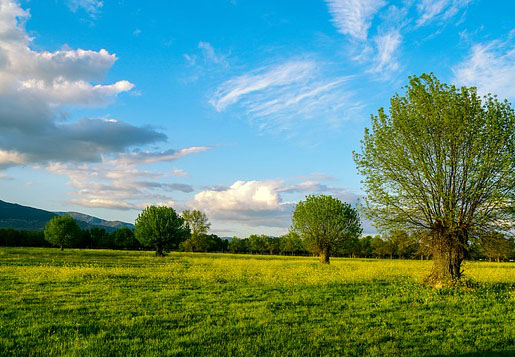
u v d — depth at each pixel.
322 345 12.20
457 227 24.47
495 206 23.83
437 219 24.91
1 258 50.66
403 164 26.03
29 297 19.58
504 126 24.48
